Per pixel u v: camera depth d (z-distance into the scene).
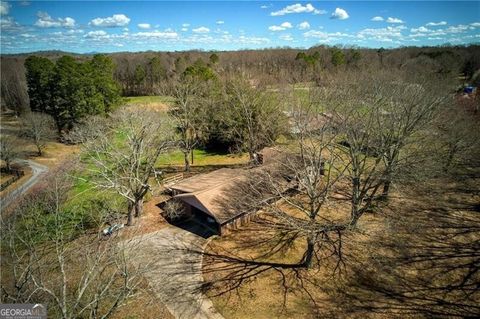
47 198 30.42
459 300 22.53
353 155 27.67
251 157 44.00
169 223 33.62
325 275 25.36
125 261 18.80
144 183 32.19
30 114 59.34
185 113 46.56
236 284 24.80
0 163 54.81
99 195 38.78
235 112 49.84
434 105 28.83
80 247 24.25
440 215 32.88
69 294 21.22
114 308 17.81
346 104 29.25
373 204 34.41
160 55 148.12
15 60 128.50
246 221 33.38
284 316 21.69
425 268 25.69
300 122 28.31
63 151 60.12
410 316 21.36
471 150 37.47
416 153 29.80
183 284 24.91
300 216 33.16
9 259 22.12
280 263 27.03
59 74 62.66
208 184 35.66
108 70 82.50
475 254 27.02
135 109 46.50
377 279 24.75
